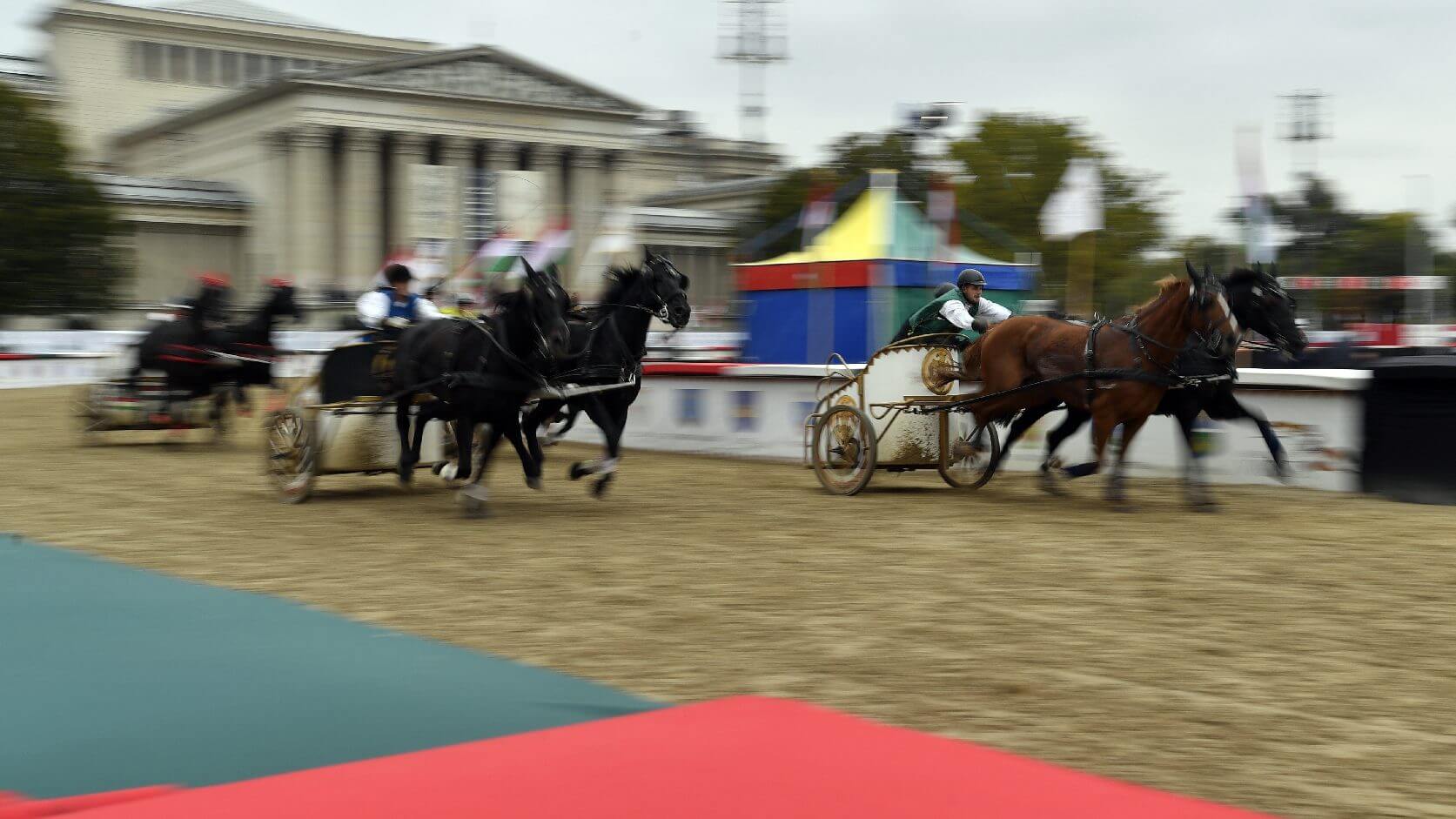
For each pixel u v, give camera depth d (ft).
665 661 25.50
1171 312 46.19
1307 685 23.88
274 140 317.01
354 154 316.19
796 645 26.86
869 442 51.60
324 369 51.78
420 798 9.68
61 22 368.48
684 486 57.16
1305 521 44.65
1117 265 196.54
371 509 49.44
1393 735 20.83
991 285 77.66
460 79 326.65
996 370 50.75
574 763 10.54
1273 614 29.91
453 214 191.72
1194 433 49.67
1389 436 51.03
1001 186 199.31
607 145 343.87
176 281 319.47
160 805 9.69
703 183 428.15
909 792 9.85
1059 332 49.03
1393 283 154.61
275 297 74.69
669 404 75.61
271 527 44.55
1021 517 46.01
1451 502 49.21
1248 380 55.01
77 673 23.26
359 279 313.94
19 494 54.08
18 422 99.30
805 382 67.77
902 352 52.80
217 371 73.41
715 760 10.63
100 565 35.55
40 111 226.99
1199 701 22.82
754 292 80.59
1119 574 34.73
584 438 81.61
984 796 9.82
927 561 36.88
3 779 17.46
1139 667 25.14
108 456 72.74
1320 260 221.46
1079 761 19.52
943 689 23.53
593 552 38.86
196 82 385.09
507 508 49.57
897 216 78.18
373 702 21.44
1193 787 18.37
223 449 77.77
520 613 30.01
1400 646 26.89
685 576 34.76
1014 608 30.50
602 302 50.14
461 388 45.75
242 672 23.44
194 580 34.09
